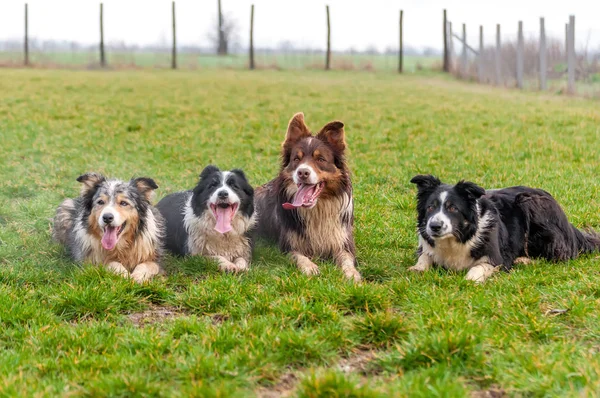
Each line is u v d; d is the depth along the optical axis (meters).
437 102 23.91
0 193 10.56
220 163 13.84
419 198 7.52
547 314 5.71
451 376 4.46
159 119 19.42
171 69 45.34
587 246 7.91
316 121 19.67
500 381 4.40
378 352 5.05
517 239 7.61
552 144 14.93
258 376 4.54
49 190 10.85
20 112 19.66
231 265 7.30
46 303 6.05
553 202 7.70
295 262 7.66
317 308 5.68
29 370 4.64
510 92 28.97
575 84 29.98
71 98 23.53
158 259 7.56
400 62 44.81
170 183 11.83
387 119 19.86
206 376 4.55
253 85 30.31
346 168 7.98
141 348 5.02
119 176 12.29
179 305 6.20
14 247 7.91
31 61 47.66
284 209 7.98
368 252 8.21
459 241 7.10
